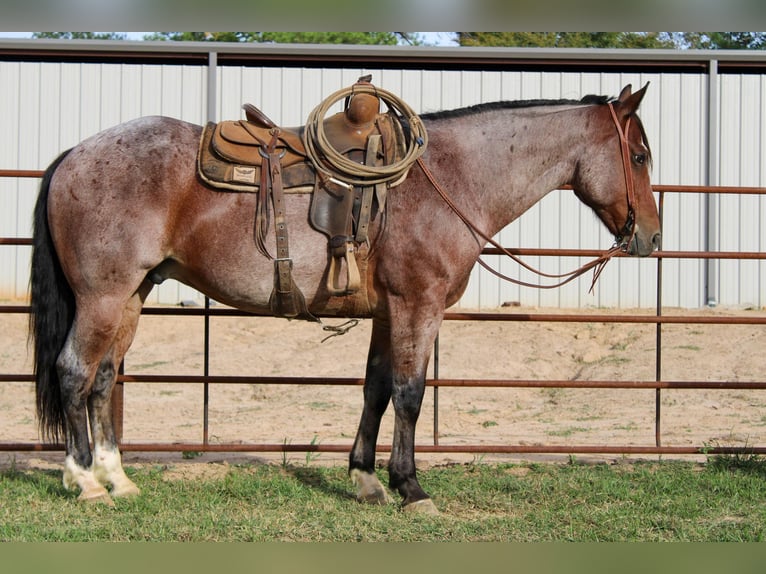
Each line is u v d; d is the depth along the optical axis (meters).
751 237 14.20
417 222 4.66
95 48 13.38
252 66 13.91
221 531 4.35
